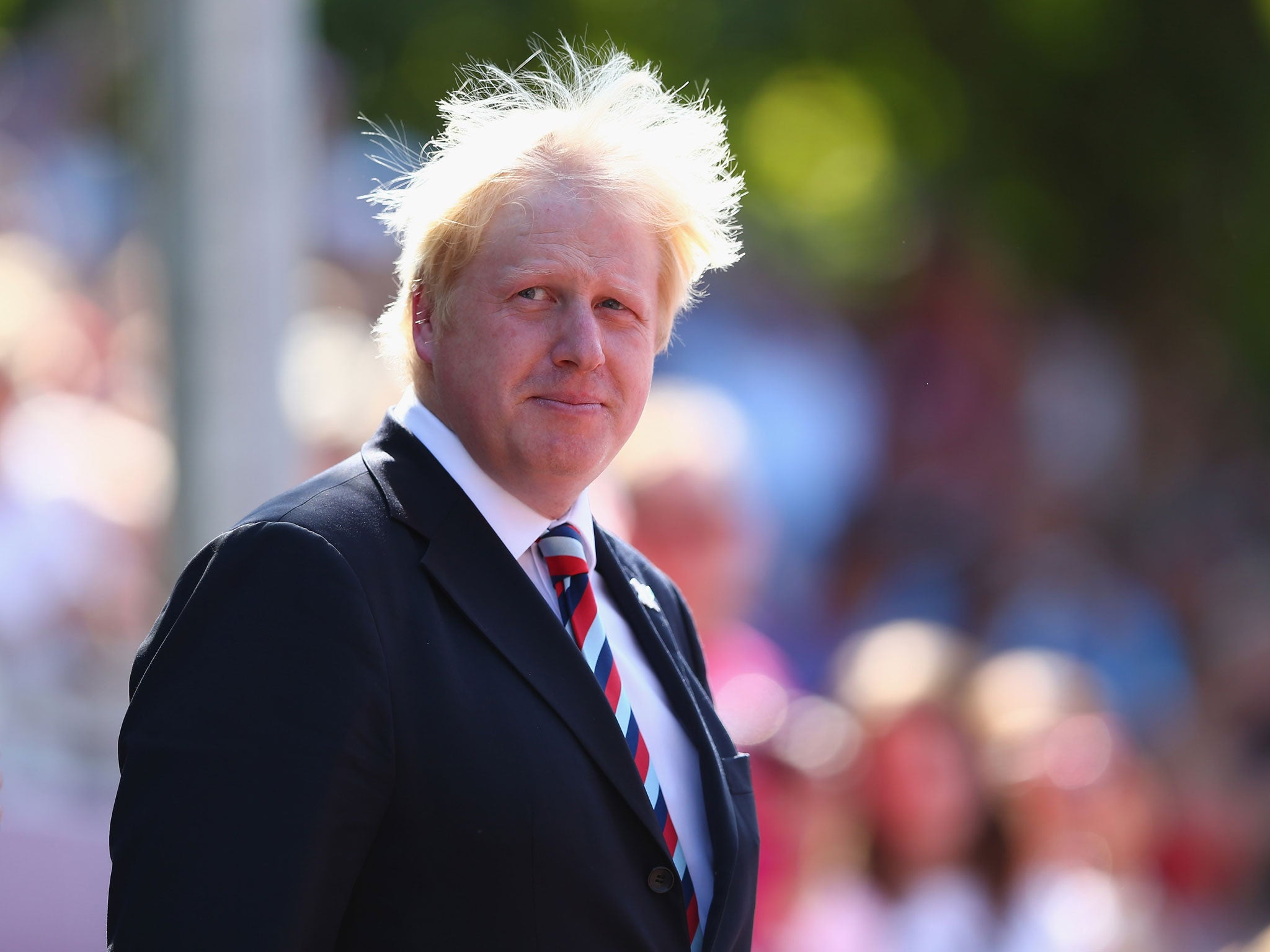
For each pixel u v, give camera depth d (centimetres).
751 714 1314
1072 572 2553
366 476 630
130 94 2081
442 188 643
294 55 1347
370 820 559
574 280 628
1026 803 1438
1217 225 3105
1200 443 3023
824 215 3167
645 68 711
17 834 1230
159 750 553
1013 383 2931
